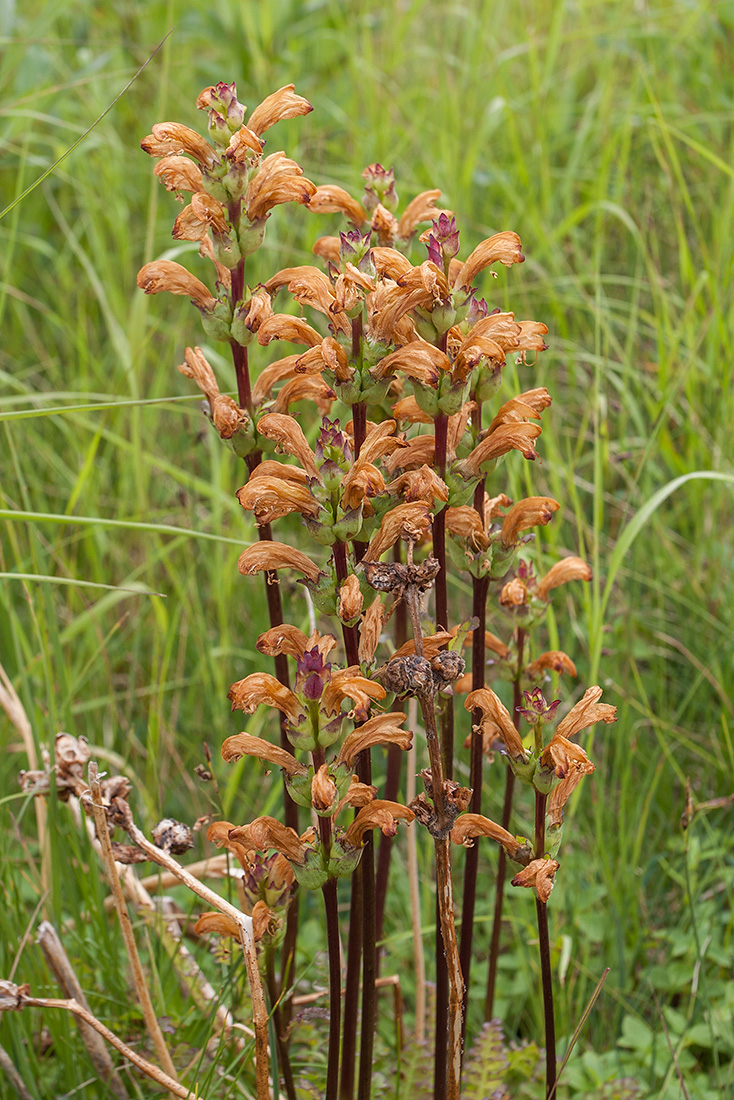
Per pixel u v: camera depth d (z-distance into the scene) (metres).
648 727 3.20
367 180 2.07
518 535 1.81
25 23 5.01
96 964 2.43
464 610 3.48
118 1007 2.36
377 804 1.58
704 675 3.21
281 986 1.96
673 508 3.82
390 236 1.97
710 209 4.29
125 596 3.40
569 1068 2.35
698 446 3.49
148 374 4.18
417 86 5.17
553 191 4.61
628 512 3.46
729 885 2.66
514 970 2.79
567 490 3.50
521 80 5.27
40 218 5.04
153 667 3.03
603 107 4.50
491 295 3.90
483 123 4.35
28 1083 2.12
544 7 5.39
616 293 4.32
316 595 1.58
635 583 3.26
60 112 4.97
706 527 3.56
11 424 3.61
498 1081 2.19
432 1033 2.41
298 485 1.53
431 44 5.63
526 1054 2.30
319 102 4.95
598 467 2.75
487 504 1.88
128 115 5.22
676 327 3.86
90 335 4.43
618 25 4.79
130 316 4.11
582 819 2.99
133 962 1.88
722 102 4.80
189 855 2.91
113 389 3.66
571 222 3.85
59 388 4.03
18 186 3.55
